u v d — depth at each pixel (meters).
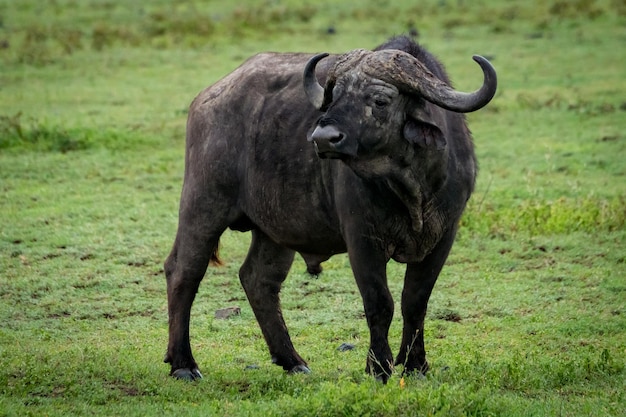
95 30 89.94
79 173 51.91
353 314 34.03
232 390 25.25
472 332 31.67
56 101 67.12
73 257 40.28
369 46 82.19
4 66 78.81
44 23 98.06
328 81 23.45
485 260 38.59
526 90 67.81
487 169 50.88
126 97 68.25
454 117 25.00
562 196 45.84
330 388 22.47
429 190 23.91
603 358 26.52
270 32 89.38
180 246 28.23
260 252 28.83
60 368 26.78
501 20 93.06
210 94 28.38
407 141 23.19
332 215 25.56
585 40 84.06
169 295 28.23
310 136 23.16
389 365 24.16
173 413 22.97
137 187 49.78
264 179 26.55
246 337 32.22
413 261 25.00
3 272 38.66
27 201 47.50
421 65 23.19
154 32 90.88
